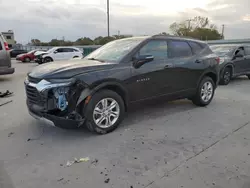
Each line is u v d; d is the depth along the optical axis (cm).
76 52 1998
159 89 438
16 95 661
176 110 504
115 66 372
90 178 252
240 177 252
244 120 438
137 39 436
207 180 247
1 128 399
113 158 294
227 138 354
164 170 266
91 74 345
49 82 327
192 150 315
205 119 445
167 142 341
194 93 513
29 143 340
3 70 895
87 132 379
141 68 400
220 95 665
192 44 511
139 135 366
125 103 393
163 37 451
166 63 441
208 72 528
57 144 336
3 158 296
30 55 2295
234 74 886
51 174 260
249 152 308
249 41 2150
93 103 348
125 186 238
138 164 279
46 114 331
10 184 242
